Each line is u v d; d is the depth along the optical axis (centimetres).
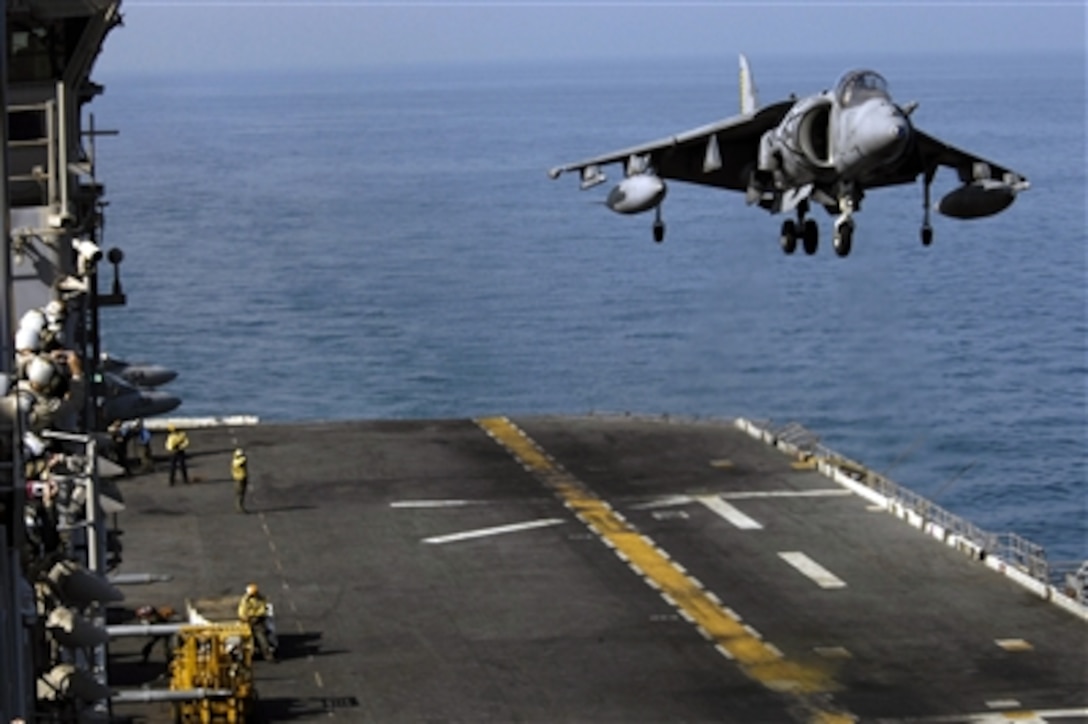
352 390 15050
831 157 5591
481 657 5834
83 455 3872
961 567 6744
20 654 2759
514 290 19762
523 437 8862
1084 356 16425
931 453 13162
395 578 6644
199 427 9100
